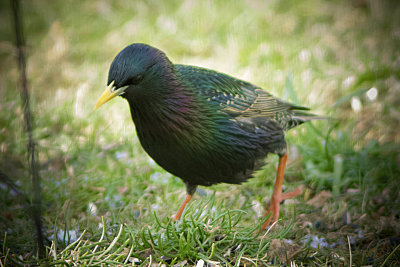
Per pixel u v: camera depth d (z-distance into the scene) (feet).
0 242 19.75
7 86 33.60
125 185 24.77
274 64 34.58
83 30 41.09
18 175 25.31
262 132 20.93
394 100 30.04
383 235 20.30
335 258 18.67
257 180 24.86
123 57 17.30
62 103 31.55
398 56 33.37
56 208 22.72
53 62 37.17
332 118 27.50
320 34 37.68
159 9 42.14
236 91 20.54
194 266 17.66
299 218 21.81
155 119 18.33
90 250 18.72
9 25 40.93
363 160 25.09
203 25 39.58
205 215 19.36
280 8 41.37
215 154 19.58
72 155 27.12
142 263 17.65
